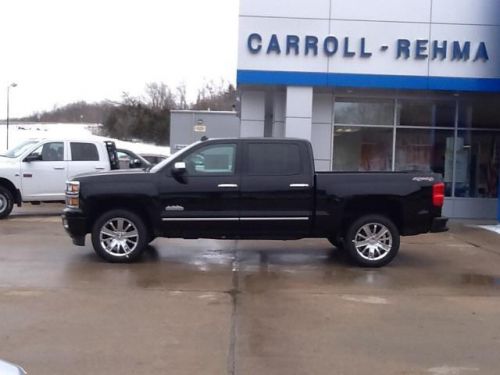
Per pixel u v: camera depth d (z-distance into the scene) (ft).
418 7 46.65
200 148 29.96
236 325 20.06
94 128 244.63
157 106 226.17
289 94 47.16
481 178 52.80
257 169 29.94
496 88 47.16
